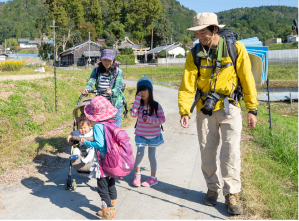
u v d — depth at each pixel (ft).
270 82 103.96
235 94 11.51
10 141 19.70
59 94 36.55
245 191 13.04
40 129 23.11
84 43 195.11
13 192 13.44
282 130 24.44
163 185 14.39
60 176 15.48
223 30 11.43
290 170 16.20
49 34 246.68
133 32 314.14
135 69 164.35
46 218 11.28
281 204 12.09
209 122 11.82
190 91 11.85
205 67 11.31
